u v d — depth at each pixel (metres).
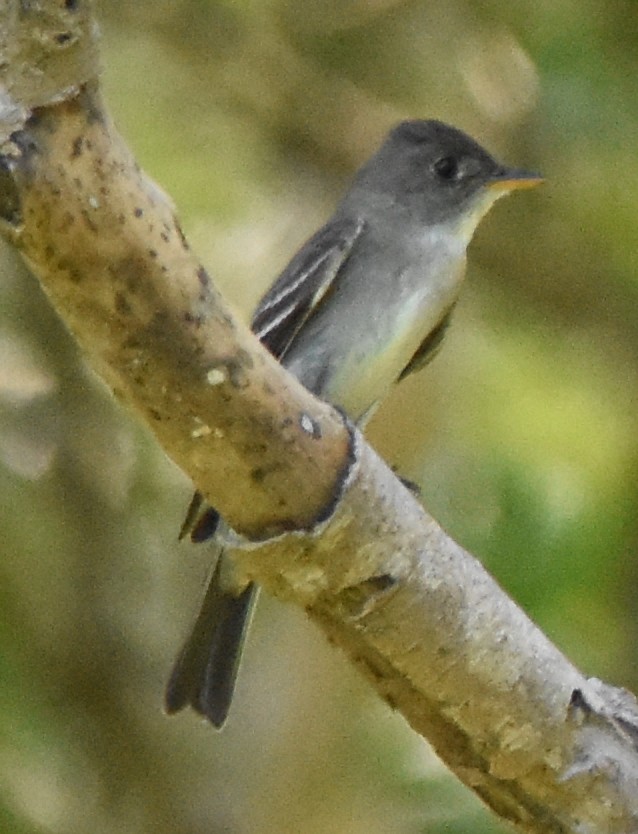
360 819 7.66
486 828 7.00
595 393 8.04
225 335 4.24
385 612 4.85
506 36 7.84
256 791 8.02
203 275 4.16
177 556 8.38
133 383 4.31
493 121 8.05
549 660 5.05
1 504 7.98
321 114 8.22
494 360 8.12
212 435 4.40
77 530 8.12
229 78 8.12
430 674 4.98
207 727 8.12
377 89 8.23
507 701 5.02
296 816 7.86
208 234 7.94
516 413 7.88
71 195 3.93
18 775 7.54
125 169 3.96
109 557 8.20
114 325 4.17
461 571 4.87
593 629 7.09
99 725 8.02
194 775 8.07
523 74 7.84
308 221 8.18
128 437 8.24
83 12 3.75
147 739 8.09
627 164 7.85
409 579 4.80
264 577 4.89
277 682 8.13
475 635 4.92
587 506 7.34
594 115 7.66
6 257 8.05
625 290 8.12
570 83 7.63
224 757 8.05
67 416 8.17
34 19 3.72
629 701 5.28
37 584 7.98
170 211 4.07
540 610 7.02
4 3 3.71
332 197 8.27
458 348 8.15
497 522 7.20
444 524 7.25
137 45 8.07
